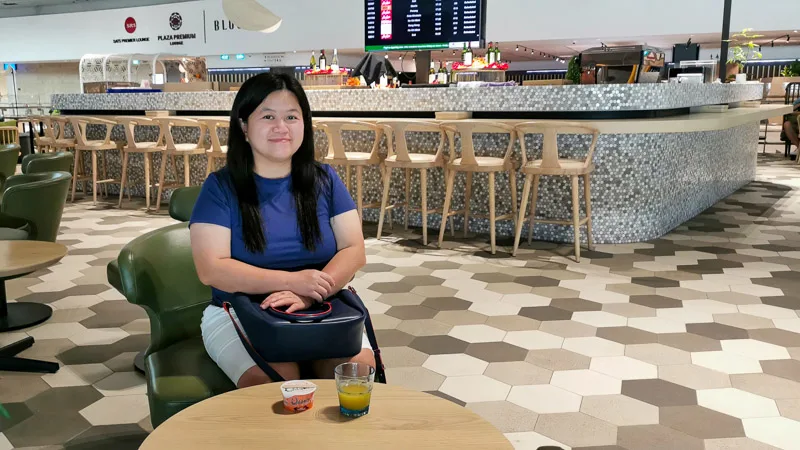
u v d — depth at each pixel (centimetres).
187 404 169
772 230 566
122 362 297
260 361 168
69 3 1650
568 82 680
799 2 1048
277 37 1421
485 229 566
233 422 133
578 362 294
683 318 349
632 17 1137
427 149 570
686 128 489
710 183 669
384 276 434
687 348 309
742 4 1079
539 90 519
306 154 196
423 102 573
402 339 323
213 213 188
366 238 550
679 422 240
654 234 532
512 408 252
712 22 1091
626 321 346
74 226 611
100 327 342
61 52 1634
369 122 531
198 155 743
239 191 189
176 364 187
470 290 402
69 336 329
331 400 145
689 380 275
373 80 756
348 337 170
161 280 204
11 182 384
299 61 1492
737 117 564
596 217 517
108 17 1567
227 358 177
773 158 1146
